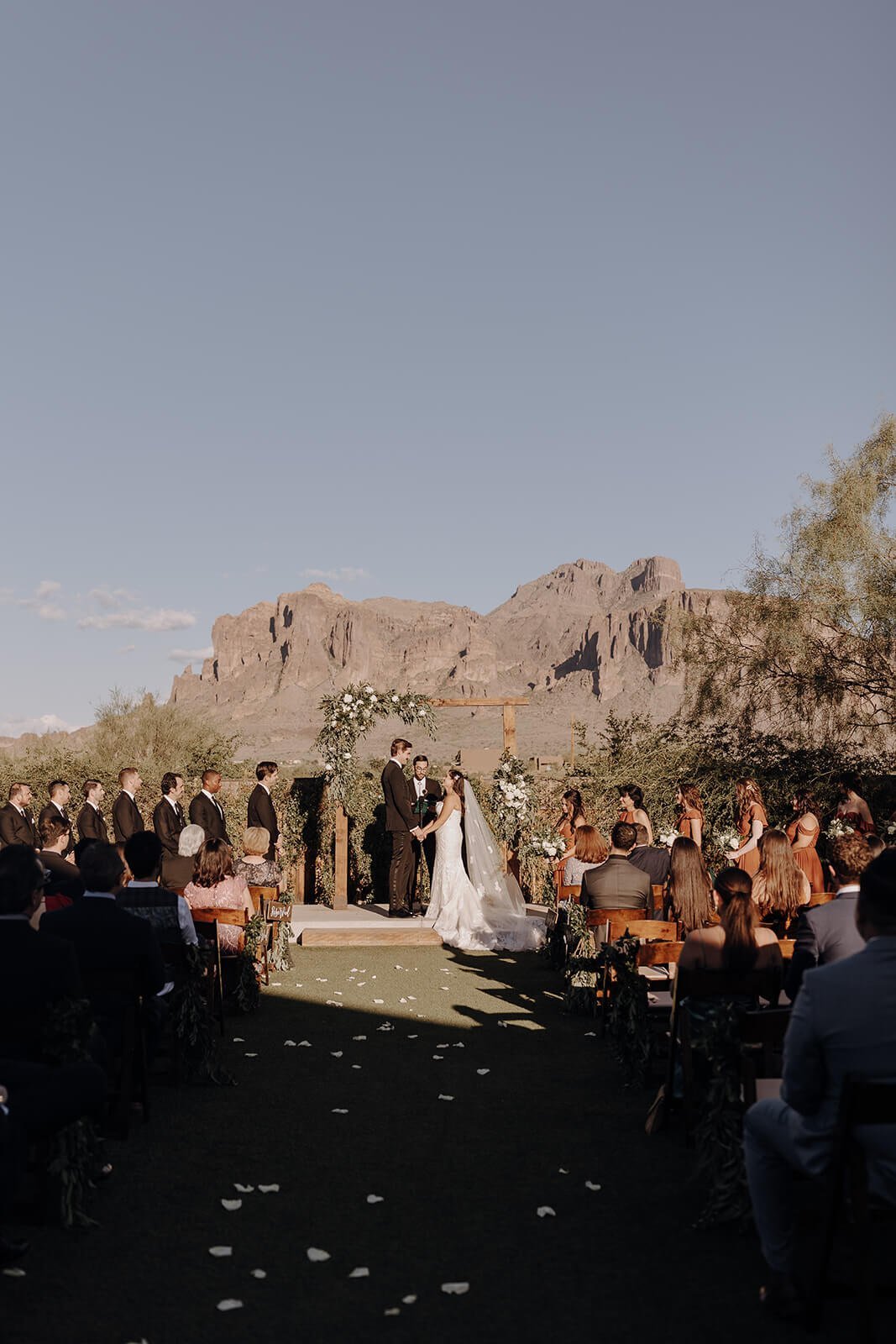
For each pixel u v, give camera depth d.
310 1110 6.00
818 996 3.31
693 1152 5.34
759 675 17.72
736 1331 3.50
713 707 17.92
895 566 17.52
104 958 5.45
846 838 5.41
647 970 8.00
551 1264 4.01
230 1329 3.49
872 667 17.42
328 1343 3.41
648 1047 6.41
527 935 12.12
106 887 5.60
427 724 15.34
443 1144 5.43
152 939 5.54
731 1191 4.33
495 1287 3.82
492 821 15.21
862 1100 3.19
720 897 5.56
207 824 12.02
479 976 10.43
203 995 6.57
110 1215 4.45
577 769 17.03
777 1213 3.61
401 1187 4.81
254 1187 4.79
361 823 15.64
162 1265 3.97
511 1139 5.52
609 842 15.55
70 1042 4.26
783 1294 3.59
